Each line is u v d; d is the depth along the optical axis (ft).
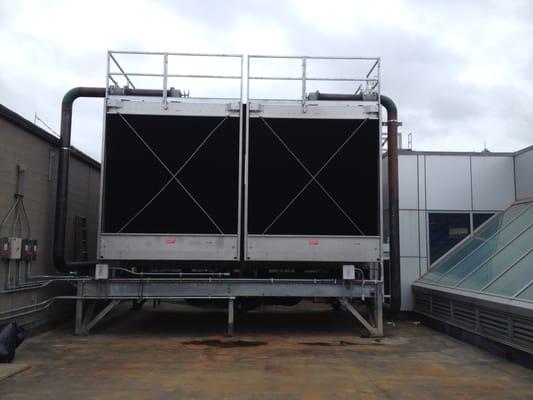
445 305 41.24
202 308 57.16
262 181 41.16
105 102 40.81
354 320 48.01
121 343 35.99
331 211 41.27
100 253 40.19
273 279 40.11
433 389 23.89
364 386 24.41
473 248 45.14
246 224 40.73
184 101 41.32
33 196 39.40
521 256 35.22
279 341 37.14
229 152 41.22
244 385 24.56
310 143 41.52
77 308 39.40
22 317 37.01
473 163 51.21
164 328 43.14
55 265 41.68
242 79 41.70
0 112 33.24
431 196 50.93
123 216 40.57
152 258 40.34
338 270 45.27
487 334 33.55
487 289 34.88
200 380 25.46
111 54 41.96
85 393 22.99
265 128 41.42
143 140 40.86
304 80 41.81
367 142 41.63
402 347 34.81
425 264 50.06
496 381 25.39
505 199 50.83
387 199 51.44
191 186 40.93
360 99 42.37
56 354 31.94
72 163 48.47
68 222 47.34
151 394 22.93
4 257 33.83
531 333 28.19
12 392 23.12
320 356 31.68
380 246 41.06
